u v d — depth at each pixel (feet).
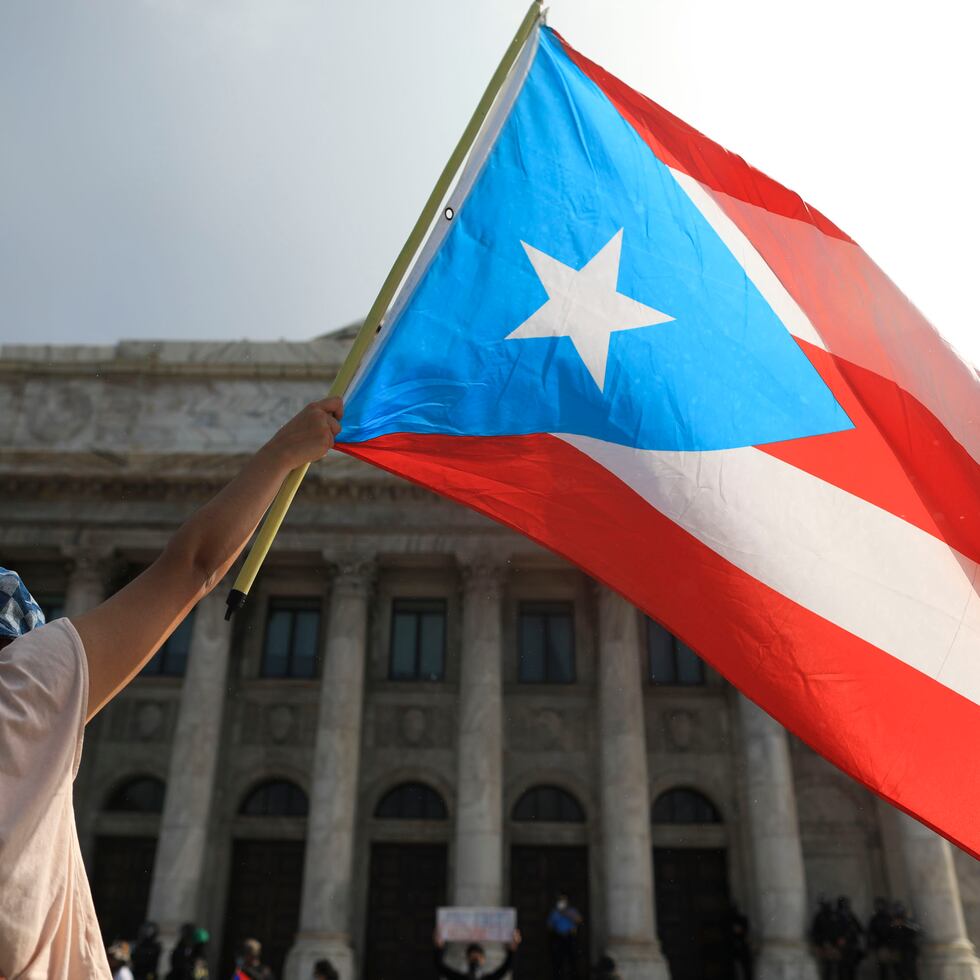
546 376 20.63
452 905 130.82
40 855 6.40
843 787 137.49
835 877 133.49
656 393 20.68
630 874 121.70
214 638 134.00
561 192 22.03
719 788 137.49
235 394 147.43
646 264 21.70
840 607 19.02
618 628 133.18
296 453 10.08
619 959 117.60
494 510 19.63
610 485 19.94
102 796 135.64
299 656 143.74
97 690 7.43
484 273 21.21
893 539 19.61
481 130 22.35
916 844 126.00
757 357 21.09
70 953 6.74
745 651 18.80
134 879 133.18
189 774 126.62
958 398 20.57
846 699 18.39
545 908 133.18
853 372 20.92
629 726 128.36
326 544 137.59
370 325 16.72
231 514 9.10
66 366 148.05
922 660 18.72
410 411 20.06
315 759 127.75
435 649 143.95
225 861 133.69
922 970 120.78
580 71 23.02
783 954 119.14
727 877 134.21
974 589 19.35
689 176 22.52
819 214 22.22
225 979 129.18
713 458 20.24
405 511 138.92
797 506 19.84
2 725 6.51
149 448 144.05
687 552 19.51
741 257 21.93
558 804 138.21
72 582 136.15
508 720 140.05
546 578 146.00
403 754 137.80
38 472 138.10
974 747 18.21
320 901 119.96
